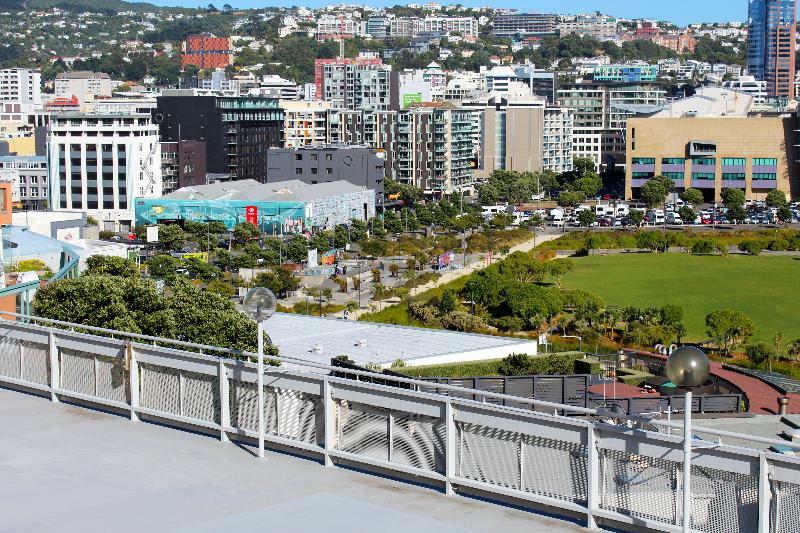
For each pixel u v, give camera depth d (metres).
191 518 19.08
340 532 18.45
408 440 21.73
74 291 58.44
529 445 20.30
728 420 51.81
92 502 19.88
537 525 19.30
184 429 25.11
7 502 19.88
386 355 81.94
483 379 62.91
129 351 26.02
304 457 23.02
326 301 149.38
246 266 178.75
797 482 17.64
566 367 83.62
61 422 25.58
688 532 17.89
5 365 29.62
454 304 134.88
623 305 152.25
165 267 163.75
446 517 19.53
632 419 19.44
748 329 118.31
